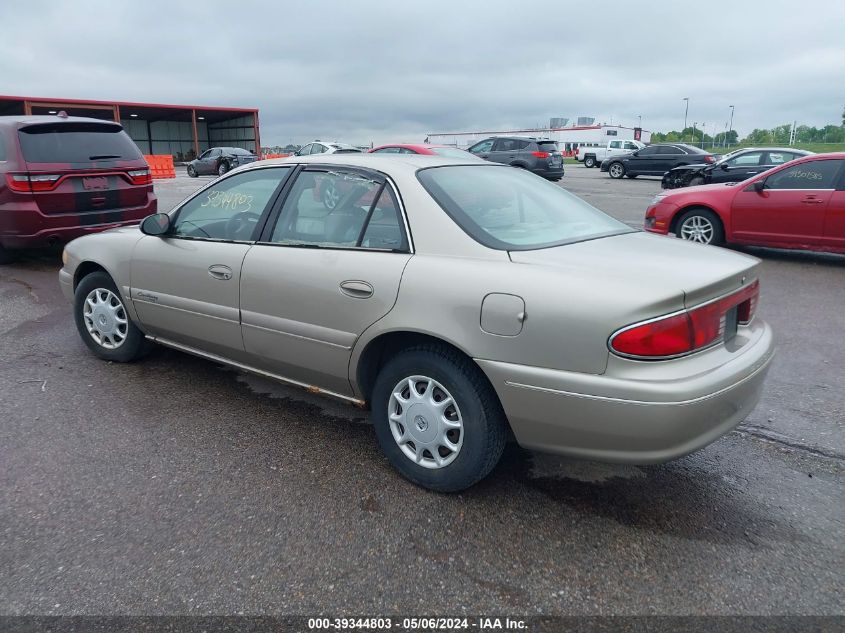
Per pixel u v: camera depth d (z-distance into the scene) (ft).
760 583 8.00
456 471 9.55
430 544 8.72
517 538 8.86
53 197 24.17
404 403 10.00
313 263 10.73
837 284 24.00
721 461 11.03
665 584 7.98
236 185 12.57
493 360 8.78
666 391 7.88
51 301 21.18
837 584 7.98
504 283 8.75
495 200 10.75
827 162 26.50
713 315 8.62
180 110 149.07
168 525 9.09
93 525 9.07
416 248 9.80
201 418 12.50
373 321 9.90
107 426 12.12
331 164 11.32
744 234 28.50
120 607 7.55
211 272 12.28
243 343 12.10
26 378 14.43
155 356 15.87
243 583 7.95
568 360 8.30
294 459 10.96
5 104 130.62
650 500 9.82
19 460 10.84
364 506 9.59
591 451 8.58
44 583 7.92
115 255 14.33
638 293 8.10
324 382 11.20
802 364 15.62
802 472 10.68
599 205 50.21
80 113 145.69
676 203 30.14
